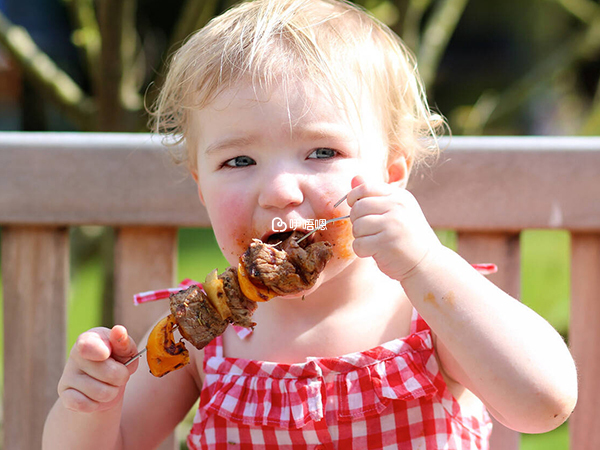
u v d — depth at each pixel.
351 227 0.85
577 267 0.92
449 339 0.82
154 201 0.93
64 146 0.93
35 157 0.93
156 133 0.94
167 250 0.94
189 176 0.93
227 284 0.81
